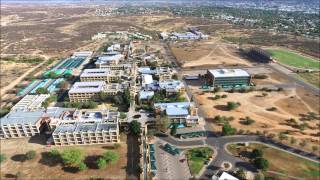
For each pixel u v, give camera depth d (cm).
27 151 19600
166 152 19288
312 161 18225
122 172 17288
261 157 18038
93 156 18788
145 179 16512
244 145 19950
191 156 18825
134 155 18912
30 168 17862
